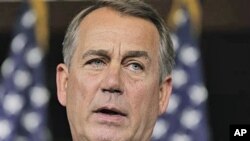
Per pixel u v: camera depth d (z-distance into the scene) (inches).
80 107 179.9
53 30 476.4
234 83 490.6
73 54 186.5
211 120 489.7
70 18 472.7
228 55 484.7
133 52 180.5
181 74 467.5
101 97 176.7
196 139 463.8
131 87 179.5
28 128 471.8
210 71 486.0
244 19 473.4
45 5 475.2
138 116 179.8
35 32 475.5
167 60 194.5
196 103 466.9
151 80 184.5
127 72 180.1
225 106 490.3
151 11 188.7
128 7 186.2
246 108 491.2
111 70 177.9
